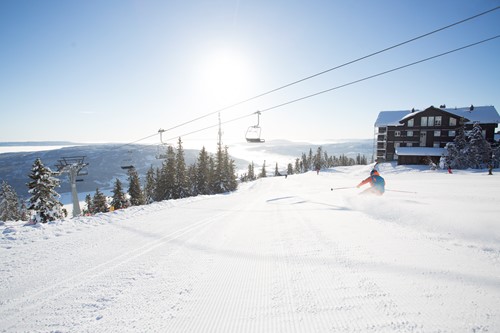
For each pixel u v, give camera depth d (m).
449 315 2.10
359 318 2.24
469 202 8.28
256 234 6.04
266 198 16.95
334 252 4.02
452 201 8.62
